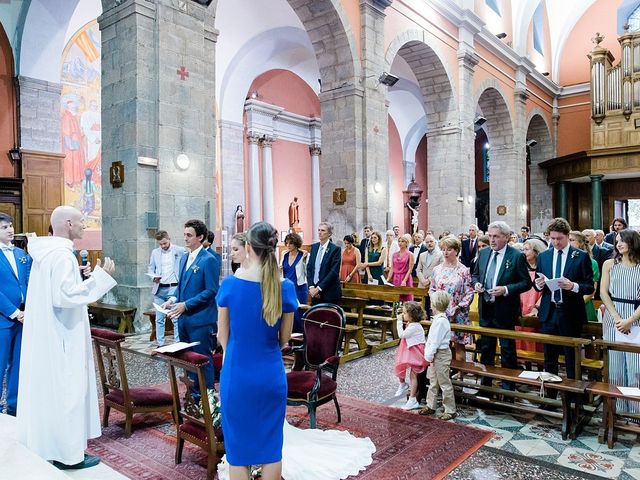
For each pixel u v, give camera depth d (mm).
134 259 7480
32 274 3189
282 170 18312
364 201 10875
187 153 7930
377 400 4820
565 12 22344
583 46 22453
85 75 12250
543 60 21969
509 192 18469
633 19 21141
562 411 4234
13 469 2078
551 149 22422
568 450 3684
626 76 17422
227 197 15359
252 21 13828
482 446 3736
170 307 4184
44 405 3074
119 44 7633
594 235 7305
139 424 4152
